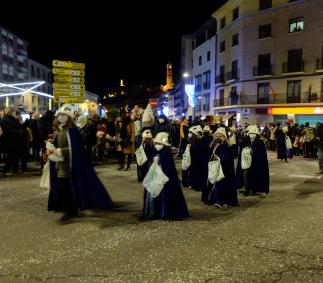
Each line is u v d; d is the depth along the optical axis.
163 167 7.13
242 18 41.88
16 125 12.41
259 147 9.69
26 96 34.91
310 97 37.25
